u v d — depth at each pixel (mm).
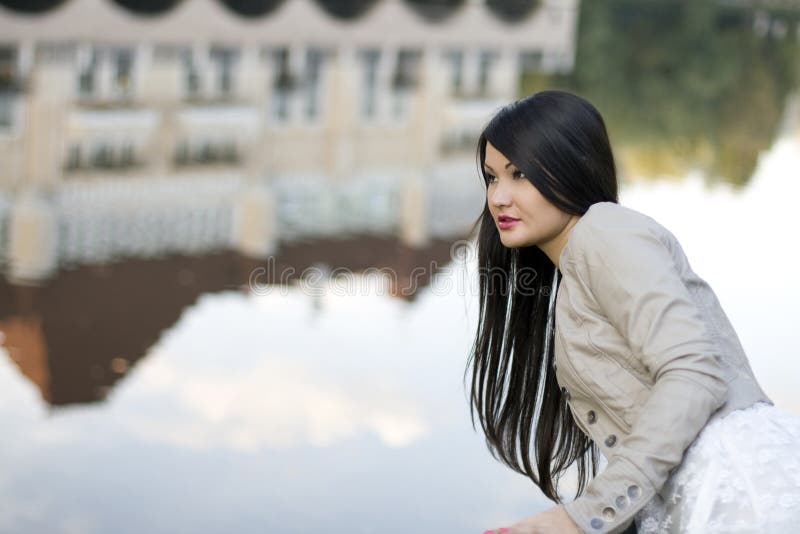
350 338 6559
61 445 4754
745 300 7164
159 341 6578
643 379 1915
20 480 4328
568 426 2283
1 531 3854
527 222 2062
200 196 12617
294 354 6242
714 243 8969
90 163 13250
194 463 4590
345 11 24641
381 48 23047
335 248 11047
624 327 1887
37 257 9312
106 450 4715
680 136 16969
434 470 4551
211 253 10180
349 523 4043
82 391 5566
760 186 12367
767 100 21109
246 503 4191
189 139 15398
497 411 2340
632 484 1759
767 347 6184
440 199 14180
